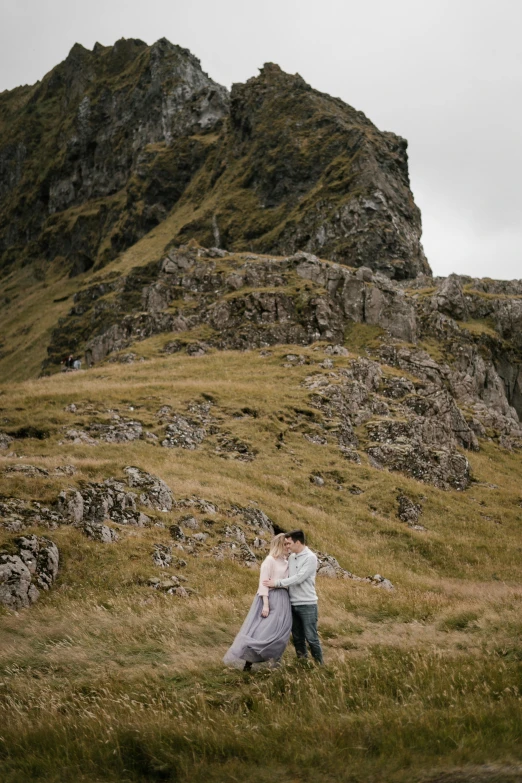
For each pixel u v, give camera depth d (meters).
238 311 78.06
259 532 26.08
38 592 16.02
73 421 41.12
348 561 27.66
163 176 197.50
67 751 7.47
